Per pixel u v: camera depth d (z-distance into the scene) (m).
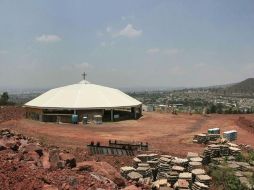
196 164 22.00
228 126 47.31
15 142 16.59
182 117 58.28
